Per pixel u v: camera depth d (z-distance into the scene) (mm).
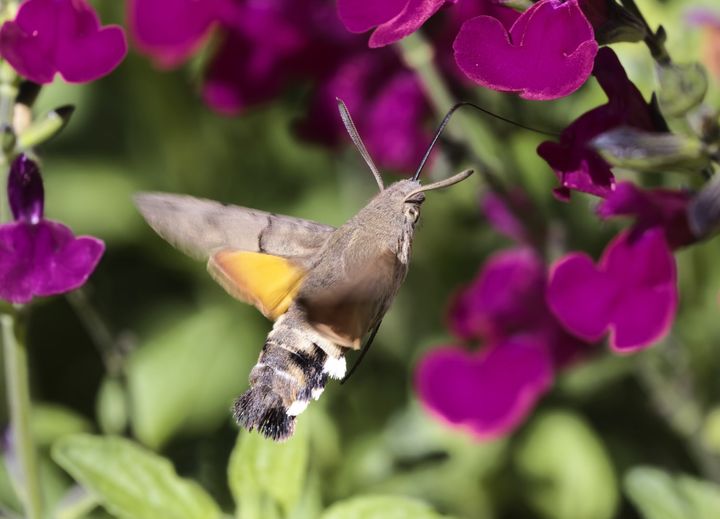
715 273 494
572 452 493
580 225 496
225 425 501
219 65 495
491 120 483
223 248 413
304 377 410
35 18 405
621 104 404
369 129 493
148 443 486
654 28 482
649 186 479
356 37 489
